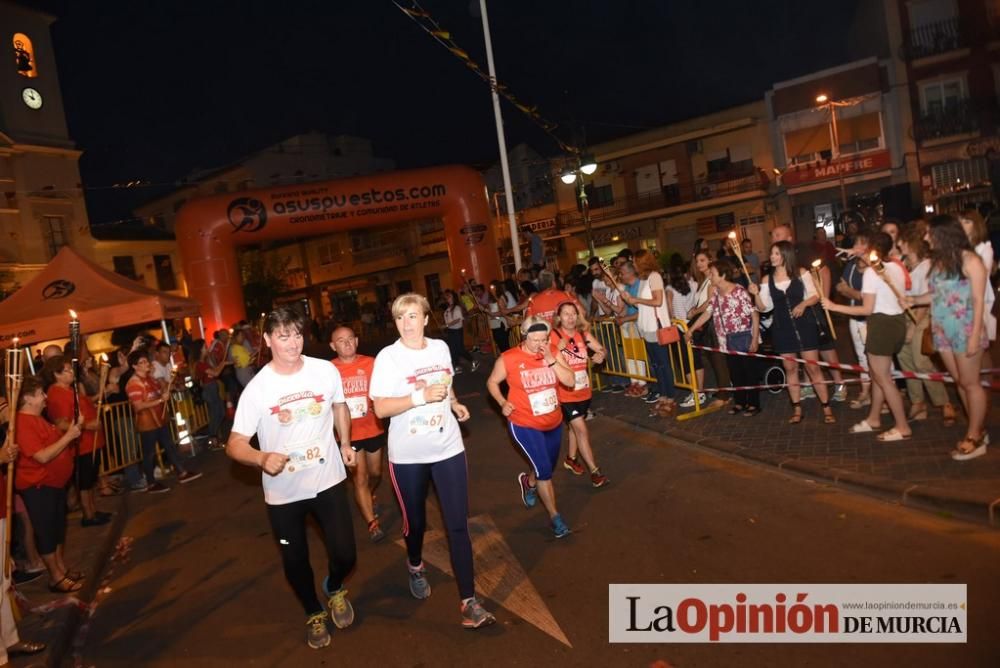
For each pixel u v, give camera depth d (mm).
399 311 4707
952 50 30984
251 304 44812
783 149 34625
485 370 16594
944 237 5465
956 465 5645
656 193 38531
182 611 5848
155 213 49594
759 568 4777
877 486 5562
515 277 16234
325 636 4723
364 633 4824
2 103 31328
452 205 23094
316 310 50000
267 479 4516
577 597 4816
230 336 15117
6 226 31016
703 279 9508
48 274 13938
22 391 6199
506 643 4375
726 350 8281
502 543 6051
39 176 32156
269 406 4449
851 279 7625
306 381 4520
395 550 6371
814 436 7172
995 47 30375
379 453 7059
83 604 6219
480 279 23141
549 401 5871
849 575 4484
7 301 13578
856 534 5016
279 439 4477
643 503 6402
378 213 22562
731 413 8695
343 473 4688
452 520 4672
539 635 4398
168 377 12852
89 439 8430
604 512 6363
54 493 6344
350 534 4648
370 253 47281
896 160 32156
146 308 13555
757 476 6547
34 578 6844
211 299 21438
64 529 6535
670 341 8695
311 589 4723
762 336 9438
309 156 49562
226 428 14953
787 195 34750
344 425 4750
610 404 10734
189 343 18250
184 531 8164
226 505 8969
